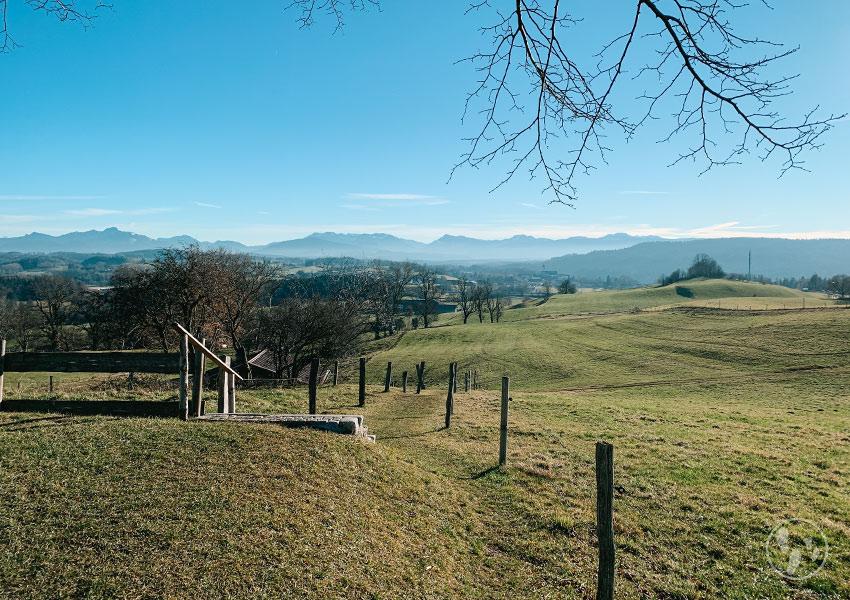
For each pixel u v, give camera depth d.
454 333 85.69
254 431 10.93
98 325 60.66
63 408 11.38
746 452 17.73
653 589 8.58
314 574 6.73
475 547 9.48
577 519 11.09
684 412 28.11
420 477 11.94
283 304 43.69
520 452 16.59
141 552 6.41
